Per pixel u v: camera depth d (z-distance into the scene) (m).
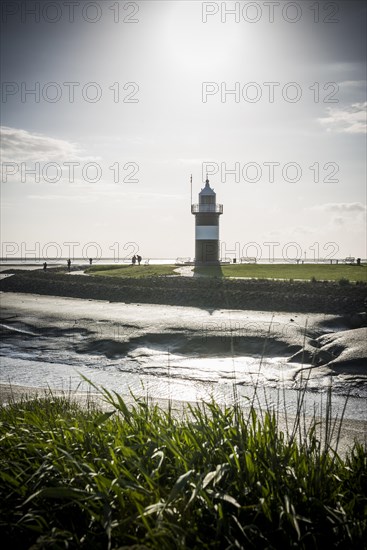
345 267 62.75
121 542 3.43
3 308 37.75
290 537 3.40
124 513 3.54
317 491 3.82
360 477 4.23
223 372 18.58
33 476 3.98
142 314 32.84
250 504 3.66
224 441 4.17
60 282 55.56
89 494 3.64
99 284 50.91
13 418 6.16
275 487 3.71
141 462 4.01
